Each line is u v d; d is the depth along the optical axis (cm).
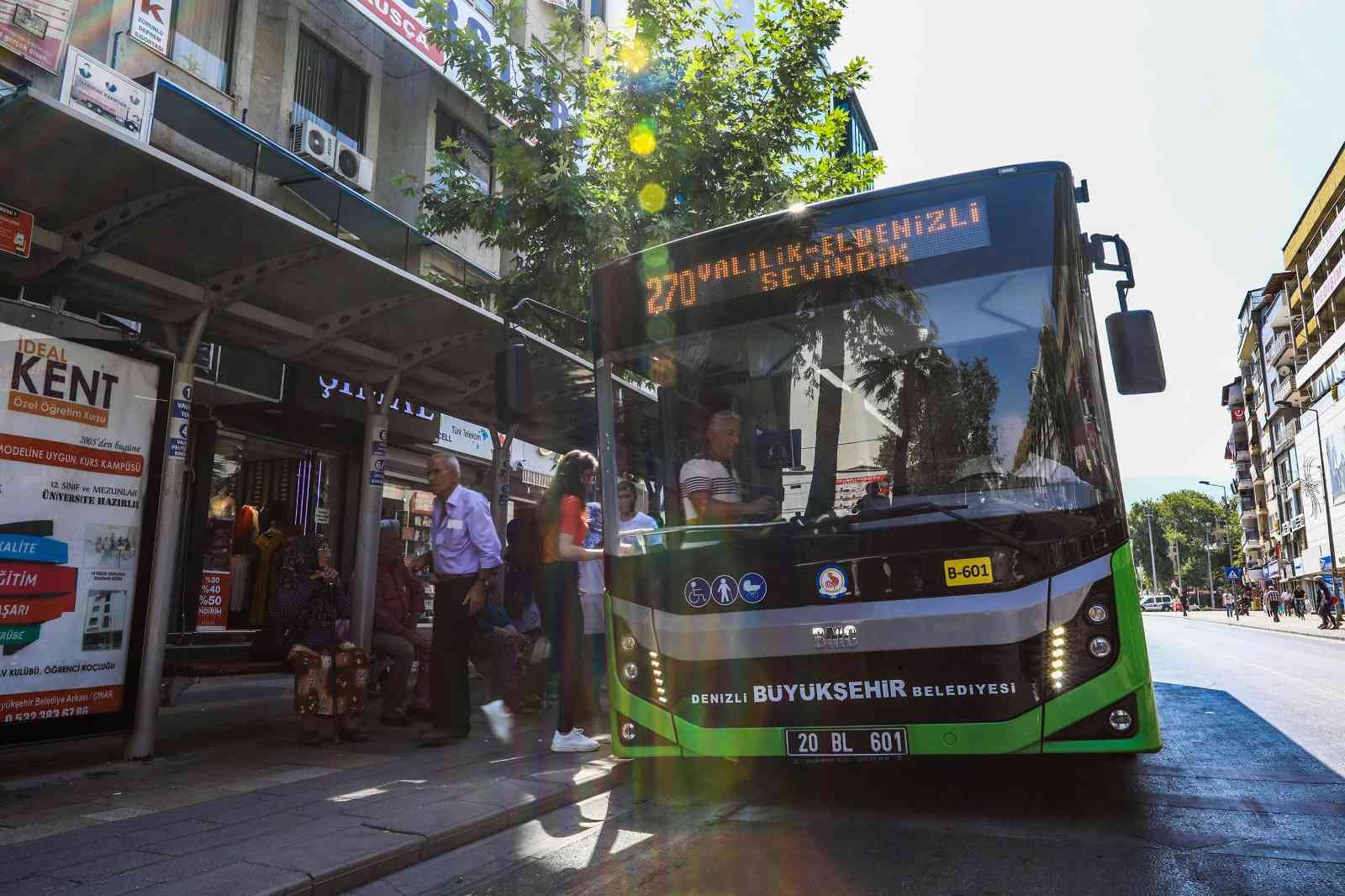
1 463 517
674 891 359
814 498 499
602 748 641
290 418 1245
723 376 541
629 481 552
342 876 368
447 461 693
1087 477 460
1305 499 6269
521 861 407
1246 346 8106
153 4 1190
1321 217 5231
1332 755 652
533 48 1246
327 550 696
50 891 338
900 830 443
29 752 615
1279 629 3762
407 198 1617
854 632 464
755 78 1291
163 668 636
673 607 506
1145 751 427
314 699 652
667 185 1227
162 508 602
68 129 463
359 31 1566
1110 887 355
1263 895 345
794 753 469
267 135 1370
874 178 1338
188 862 374
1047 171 518
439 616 686
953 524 461
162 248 581
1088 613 440
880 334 517
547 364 866
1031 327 491
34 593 531
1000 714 438
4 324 523
